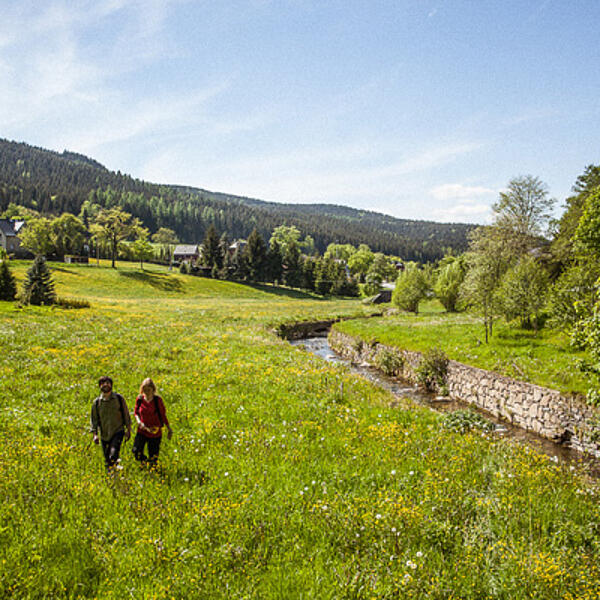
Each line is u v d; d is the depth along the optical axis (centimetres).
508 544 522
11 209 17475
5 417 961
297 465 770
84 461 738
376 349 3030
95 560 468
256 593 423
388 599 424
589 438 1373
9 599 402
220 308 6512
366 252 18450
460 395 2080
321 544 518
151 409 741
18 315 3506
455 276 5209
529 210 4344
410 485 689
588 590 429
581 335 1006
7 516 542
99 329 3072
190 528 535
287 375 1672
